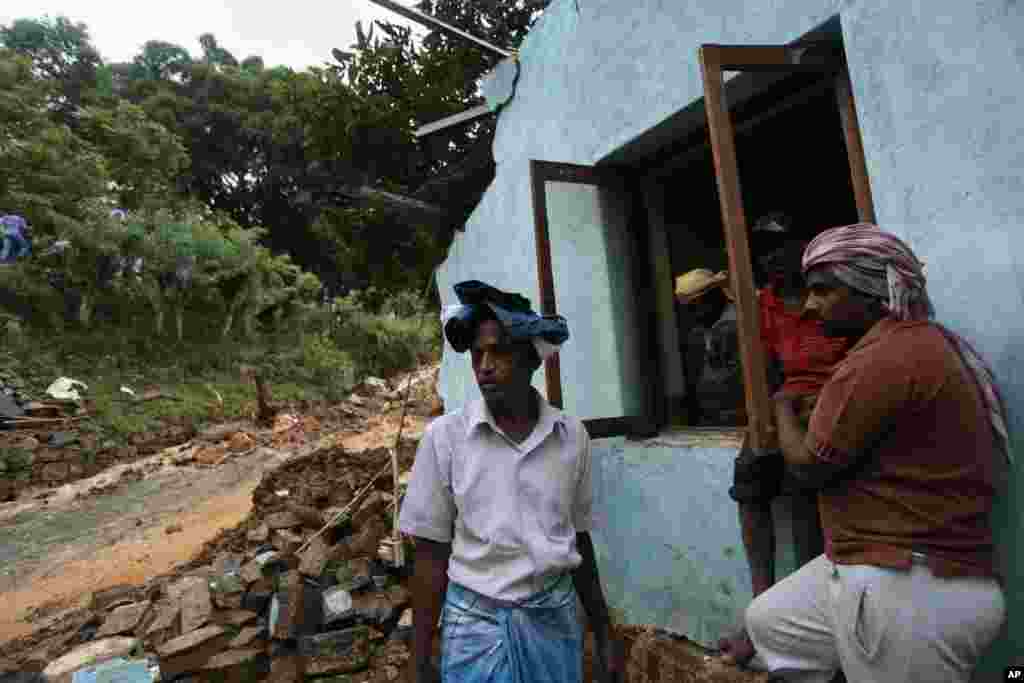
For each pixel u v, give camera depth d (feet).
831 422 4.55
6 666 12.55
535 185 9.80
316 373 60.44
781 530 7.50
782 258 7.27
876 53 6.27
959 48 5.61
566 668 5.01
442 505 5.26
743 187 10.71
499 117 13.89
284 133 43.24
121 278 50.88
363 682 10.65
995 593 4.40
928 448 4.33
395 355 72.08
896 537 4.41
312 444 40.01
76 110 78.23
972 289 5.57
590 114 10.73
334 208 22.71
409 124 20.47
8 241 43.98
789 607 5.20
